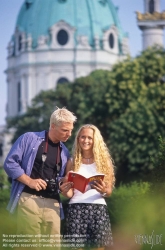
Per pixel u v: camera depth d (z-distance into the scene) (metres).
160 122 63.59
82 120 80.69
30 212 11.88
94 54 173.50
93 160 12.53
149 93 68.25
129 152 62.81
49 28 173.12
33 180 11.87
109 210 15.87
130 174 60.84
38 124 115.88
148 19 113.50
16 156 12.11
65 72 173.38
